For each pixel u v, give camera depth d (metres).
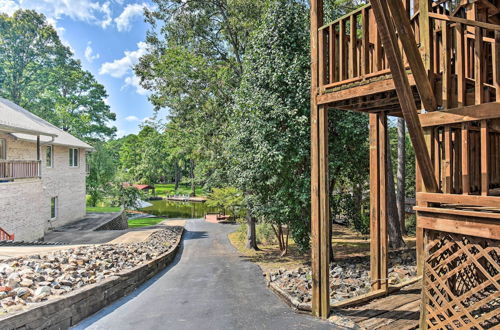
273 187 10.43
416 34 4.21
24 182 13.16
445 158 3.54
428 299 3.57
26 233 13.23
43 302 4.66
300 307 5.29
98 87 35.16
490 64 4.83
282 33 9.80
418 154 3.51
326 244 5.00
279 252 13.03
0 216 11.60
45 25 33.00
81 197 21.89
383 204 5.98
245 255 12.74
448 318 3.34
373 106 5.37
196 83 14.73
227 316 5.23
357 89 4.59
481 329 3.08
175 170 56.25
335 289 6.50
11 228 12.23
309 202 9.52
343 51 4.89
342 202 11.29
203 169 16.55
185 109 15.25
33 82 31.84
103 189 30.25
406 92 3.39
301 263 10.76
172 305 5.97
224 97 14.88
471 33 4.08
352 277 7.50
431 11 3.89
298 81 9.53
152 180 55.25
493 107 3.09
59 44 33.41
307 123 9.47
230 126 12.60
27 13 32.09
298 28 9.88
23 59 32.00
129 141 59.31
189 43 16.11
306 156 9.58
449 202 3.38
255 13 14.38
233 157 11.61
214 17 16.09
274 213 10.16
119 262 8.16
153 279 8.41
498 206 2.99
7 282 5.39
